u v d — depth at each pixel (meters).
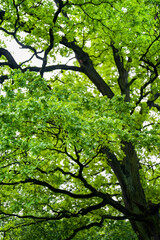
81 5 8.30
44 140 6.49
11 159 6.57
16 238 12.94
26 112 5.36
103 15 8.61
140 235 8.60
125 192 8.91
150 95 10.66
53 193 9.73
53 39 8.39
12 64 9.67
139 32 8.79
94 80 10.73
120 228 14.70
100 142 6.38
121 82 10.54
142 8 8.89
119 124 6.66
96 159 9.63
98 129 6.03
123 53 9.61
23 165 6.46
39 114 5.51
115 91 11.82
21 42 8.91
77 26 8.86
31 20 8.47
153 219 8.30
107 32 9.35
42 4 8.32
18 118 5.53
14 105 5.83
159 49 9.38
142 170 9.60
